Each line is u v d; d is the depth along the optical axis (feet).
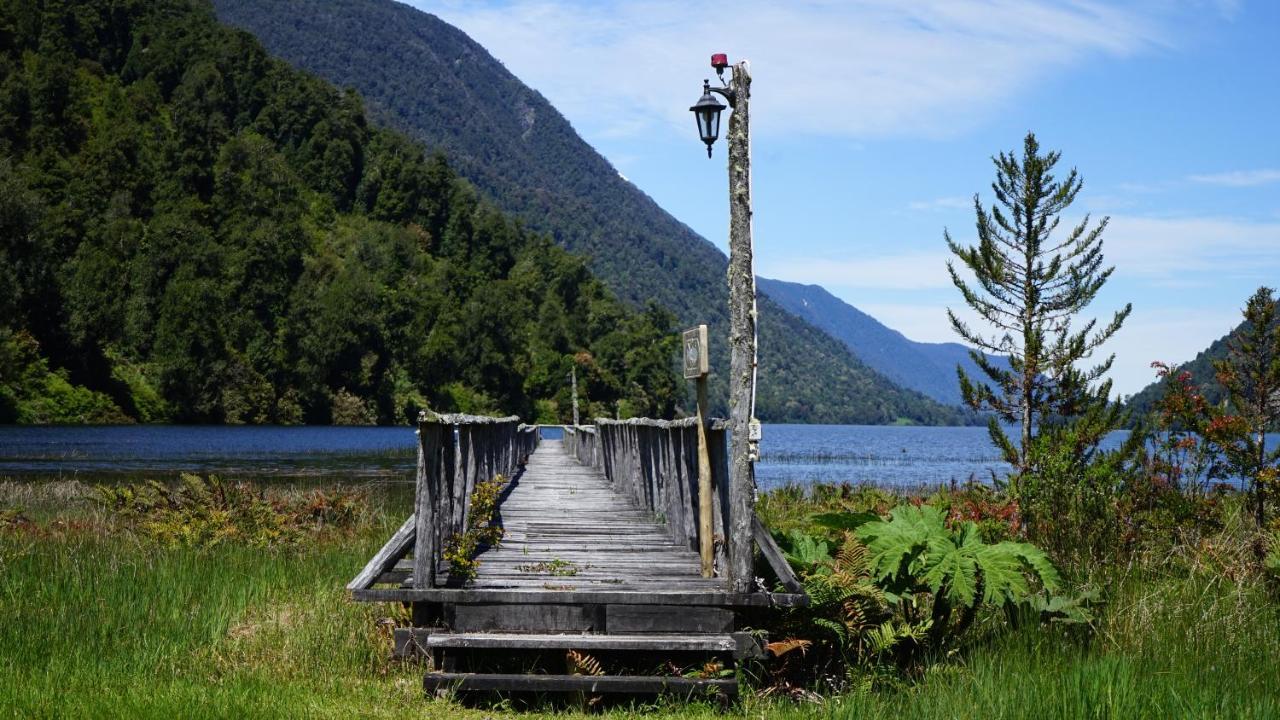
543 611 21.84
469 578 23.59
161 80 540.11
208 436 204.85
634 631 21.79
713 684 20.79
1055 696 18.28
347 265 385.29
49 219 324.39
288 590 29.66
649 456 36.78
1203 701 18.20
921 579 22.17
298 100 560.20
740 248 21.71
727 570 23.30
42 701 17.79
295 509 46.32
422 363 358.23
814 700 20.86
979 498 40.65
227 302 323.37
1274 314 31.50
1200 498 31.83
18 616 24.76
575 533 32.63
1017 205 44.62
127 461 121.29
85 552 35.04
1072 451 34.06
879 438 415.23
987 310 44.86
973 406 44.60
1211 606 24.39
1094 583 25.09
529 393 403.54
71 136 420.77
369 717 18.38
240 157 441.27
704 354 23.62
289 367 320.50
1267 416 31.68
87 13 547.08
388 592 21.61
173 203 398.42
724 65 21.66
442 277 430.61
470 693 21.04
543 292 499.51
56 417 246.06
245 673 21.15
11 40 484.33
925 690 19.92
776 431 541.75
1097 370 44.16
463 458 28.96
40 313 265.95
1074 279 44.16
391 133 597.93
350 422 323.98
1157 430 33.65
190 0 638.53
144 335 298.35
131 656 21.91
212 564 33.17
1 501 59.11
